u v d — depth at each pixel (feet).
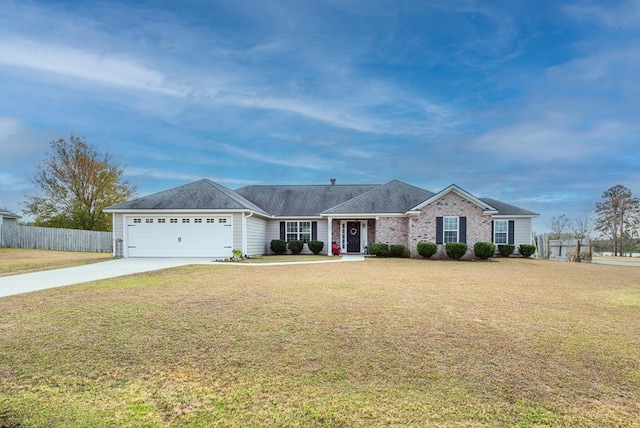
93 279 33.65
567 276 40.73
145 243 62.59
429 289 29.63
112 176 109.91
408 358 14.29
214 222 62.39
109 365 13.57
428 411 10.42
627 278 39.47
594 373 13.05
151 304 22.89
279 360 14.06
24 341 15.96
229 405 10.78
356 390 11.67
